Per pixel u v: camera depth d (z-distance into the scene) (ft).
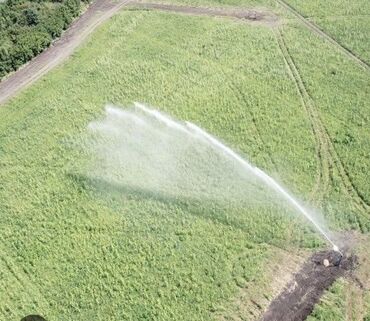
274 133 116.57
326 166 109.70
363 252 96.02
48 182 110.83
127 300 92.02
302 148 113.29
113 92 128.98
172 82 130.11
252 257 96.12
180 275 94.38
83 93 129.49
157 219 102.68
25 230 103.19
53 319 90.84
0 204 107.96
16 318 91.40
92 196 107.55
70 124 122.11
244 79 129.39
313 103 122.52
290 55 135.13
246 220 101.09
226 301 90.89
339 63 132.05
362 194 104.17
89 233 101.71
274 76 129.70
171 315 89.56
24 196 108.88
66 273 96.53
